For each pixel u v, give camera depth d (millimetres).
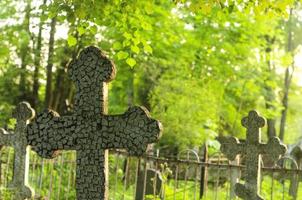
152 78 16719
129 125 5988
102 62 6141
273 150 6980
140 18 8688
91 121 6172
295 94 27297
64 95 19781
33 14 11641
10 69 18094
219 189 12953
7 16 16750
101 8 7910
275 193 10820
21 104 7266
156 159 8570
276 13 7840
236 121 21750
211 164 8250
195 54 18000
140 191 10695
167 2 16766
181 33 17812
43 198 8820
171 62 16953
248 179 7125
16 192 7320
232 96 22250
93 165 6148
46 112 6465
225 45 17703
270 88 22359
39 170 10680
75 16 7809
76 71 6246
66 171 11031
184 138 15562
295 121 33938
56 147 6391
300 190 12688
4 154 9984
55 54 17391
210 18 16734
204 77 18203
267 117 21188
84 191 6172
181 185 12797
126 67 16516
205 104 16406
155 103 16109
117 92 19641
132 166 12156
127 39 8594
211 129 17859
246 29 17766
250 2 7855
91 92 6180
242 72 18531
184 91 16109
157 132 5879
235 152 7301
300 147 11797
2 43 16922
